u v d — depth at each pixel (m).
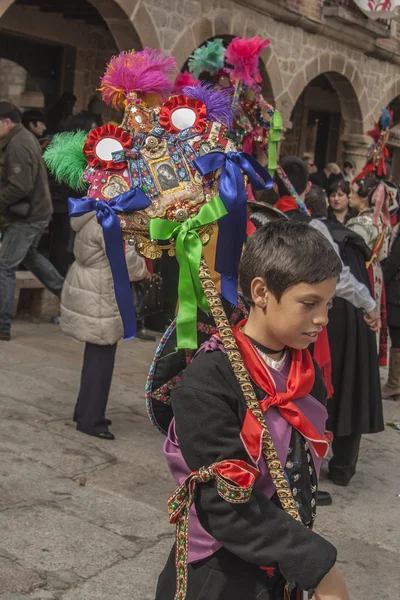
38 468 4.30
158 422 2.21
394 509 4.47
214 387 1.77
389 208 6.62
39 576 3.21
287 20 11.59
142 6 9.10
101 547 3.52
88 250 4.77
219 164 2.21
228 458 1.72
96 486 4.18
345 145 14.38
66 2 10.13
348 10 12.56
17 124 6.94
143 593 3.20
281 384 1.82
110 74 2.28
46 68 11.20
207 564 1.82
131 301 2.20
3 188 6.86
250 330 1.87
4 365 6.09
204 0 10.02
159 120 2.25
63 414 5.24
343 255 4.39
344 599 1.70
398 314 6.66
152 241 2.22
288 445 1.79
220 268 2.23
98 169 2.21
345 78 13.70
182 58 9.84
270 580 1.81
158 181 2.20
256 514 1.68
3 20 10.11
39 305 7.92
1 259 6.91
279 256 1.74
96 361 4.88
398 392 6.79
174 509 1.79
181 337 2.13
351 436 4.60
